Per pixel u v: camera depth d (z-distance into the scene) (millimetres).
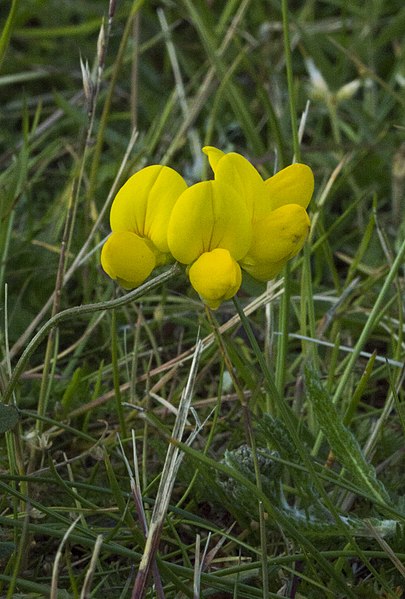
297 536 286
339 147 454
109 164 438
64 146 479
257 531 311
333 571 288
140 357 373
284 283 322
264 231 279
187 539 319
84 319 384
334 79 492
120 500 290
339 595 300
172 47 482
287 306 323
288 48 326
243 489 303
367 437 339
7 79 494
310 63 467
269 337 334
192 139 456
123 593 293
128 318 372
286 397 360
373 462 336
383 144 456
